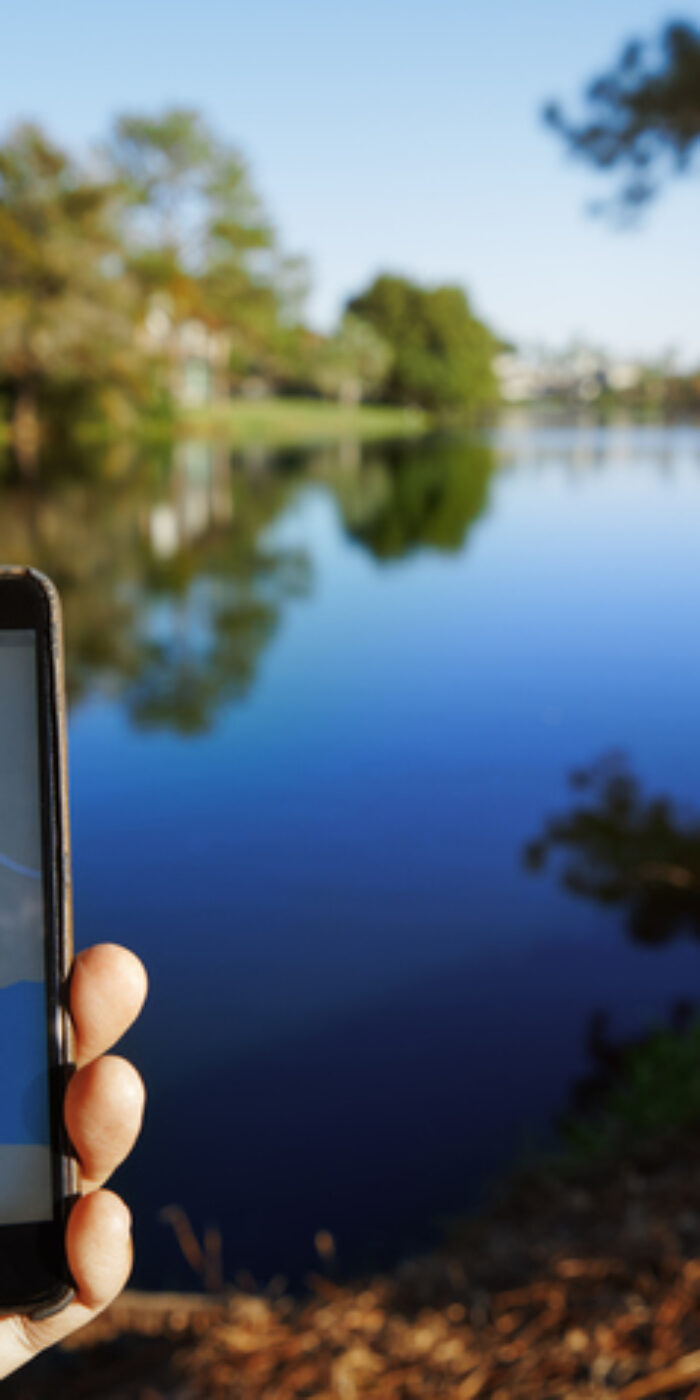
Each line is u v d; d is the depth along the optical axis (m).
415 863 5.34
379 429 75.38
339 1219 2.70
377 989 4.10
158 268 52.22
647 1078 3.21
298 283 66.75
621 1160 2.76
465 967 4.26
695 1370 1.84
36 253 36.06
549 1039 3.68
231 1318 2.23
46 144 36.91
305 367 82.25
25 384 41.59
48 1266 0.86
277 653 10.38
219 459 40.56
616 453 47.16
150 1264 2.54
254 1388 1.97
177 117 57.19
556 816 5.98
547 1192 2.68
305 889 5.03
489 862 5.34
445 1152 3.01
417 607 12.95
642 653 10.30
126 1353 2.13
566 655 10.29
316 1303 2.28
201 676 9.41
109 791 6.46
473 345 95.50
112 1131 0.85
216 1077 3.48
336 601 13.31
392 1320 2.16
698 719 8.02
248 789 6.48
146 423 51.62
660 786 6.43
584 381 154.50
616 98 5.57
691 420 112.19
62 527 19.27
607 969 4.25
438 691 8.95
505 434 72.12
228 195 59.94
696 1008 3.89
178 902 4.89
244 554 17.22
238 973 4.21
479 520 22.38
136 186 57.34
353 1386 1.95
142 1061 3.60
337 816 6.02
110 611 12.40
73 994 0.88
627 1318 2.00
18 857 0.88
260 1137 3.12
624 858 5.30
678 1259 2.15
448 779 6.68
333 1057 3.60
